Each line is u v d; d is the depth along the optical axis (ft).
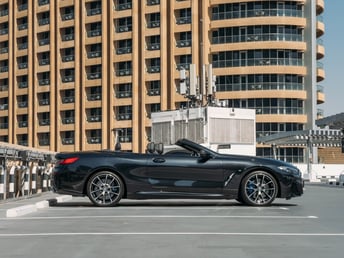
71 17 268.21
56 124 270.87
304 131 154.92
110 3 258.16
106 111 257.34
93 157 45.85
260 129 230.68
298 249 25.00
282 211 41.75
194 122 135.95
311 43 233.76
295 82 233.35
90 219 36.50
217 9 238.89
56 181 45.98
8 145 66.33
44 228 32.45
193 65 157.79
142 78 250.78
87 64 262.67
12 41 288.30
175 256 23.41
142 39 251.39
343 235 29.14
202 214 39.19
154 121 150.20
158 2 249.14
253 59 232.53
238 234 29.40
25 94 282.56
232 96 233.55
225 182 45.32
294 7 233.55
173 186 45.24
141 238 28.12
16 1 287.69
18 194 63.98
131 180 45.32
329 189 94.02
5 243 26.96
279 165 45.93
